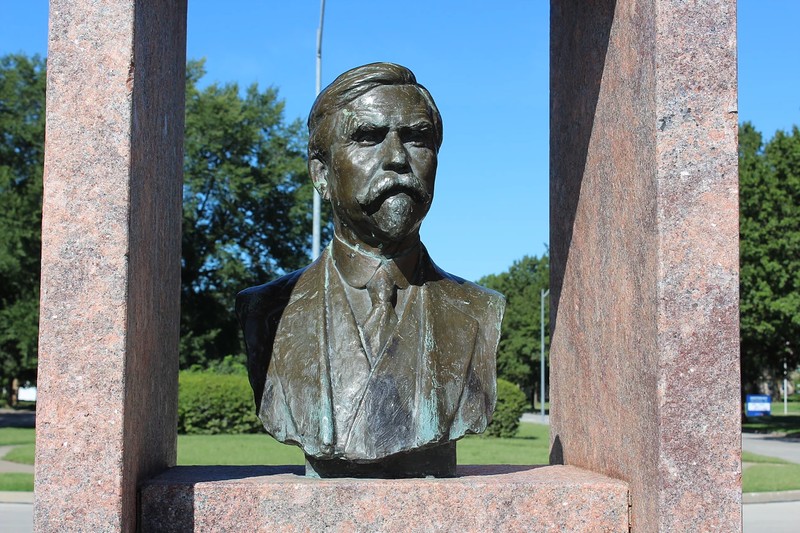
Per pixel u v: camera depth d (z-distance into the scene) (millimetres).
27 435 19078
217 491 3396
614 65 3922
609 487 3562
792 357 25672
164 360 4094
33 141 26219
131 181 3234
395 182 3727
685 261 3336
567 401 4578
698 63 3381
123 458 3125
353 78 3861
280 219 28828
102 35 3242
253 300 4000
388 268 3926
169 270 4195
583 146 4363
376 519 3416
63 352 3135
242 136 28625
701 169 3359
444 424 3676
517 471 4113
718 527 3260
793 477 12234
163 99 3941
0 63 27500
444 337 3855
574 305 4477
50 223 3182
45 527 3080
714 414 3295
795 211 22453
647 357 3451
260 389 3820
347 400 3684
